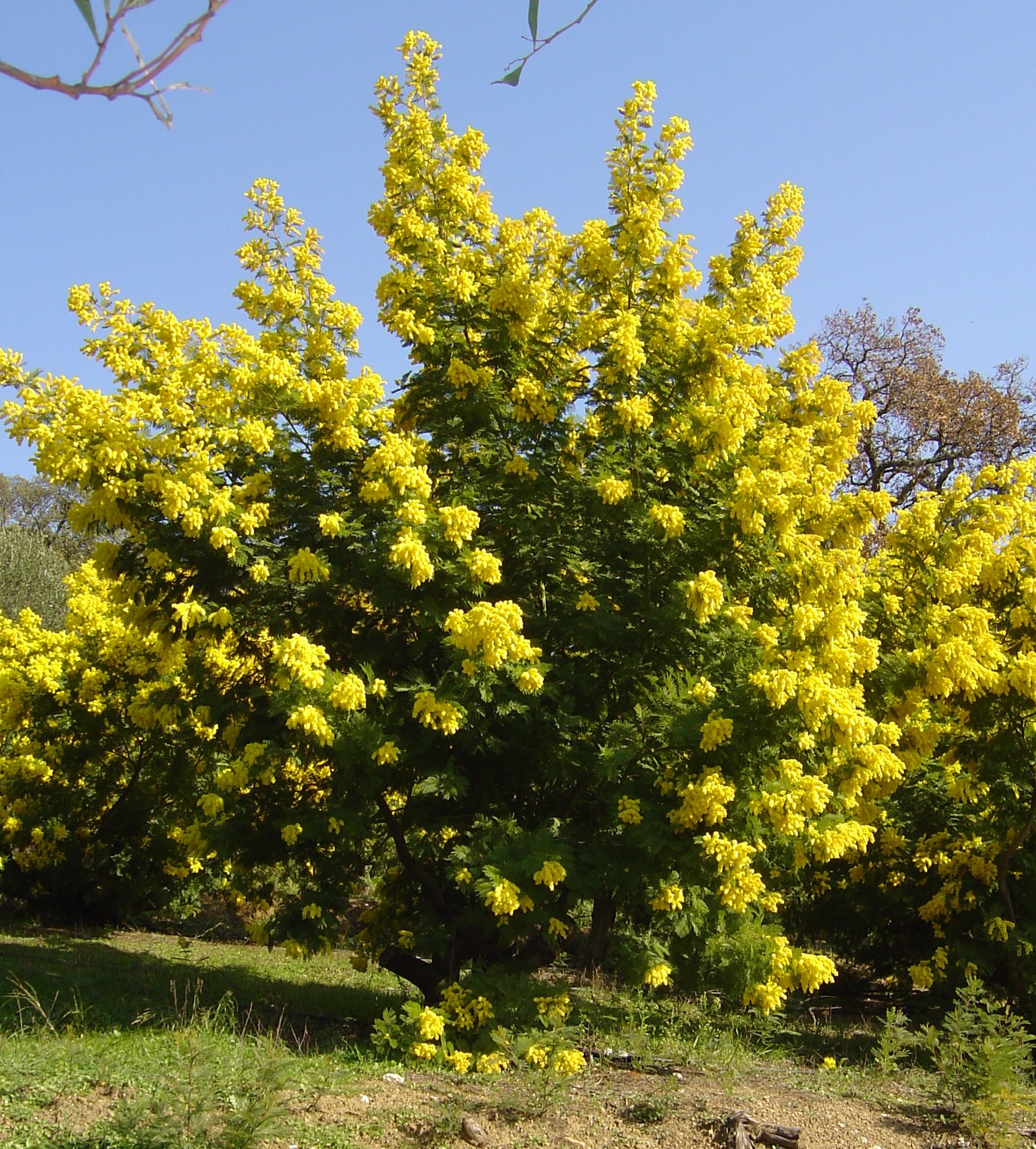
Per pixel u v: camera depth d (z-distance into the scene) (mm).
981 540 8430
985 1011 9102
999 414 21531
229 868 12289
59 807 14320
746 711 6910
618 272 8023
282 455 7949
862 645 7492
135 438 7250
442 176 8461
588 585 8055
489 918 7219
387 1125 5328
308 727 6793
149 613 8508
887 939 10812
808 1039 8727
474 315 8133
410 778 7969
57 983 8344
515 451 8328
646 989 9000
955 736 9320
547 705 7609
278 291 8445
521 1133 5371
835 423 8914
